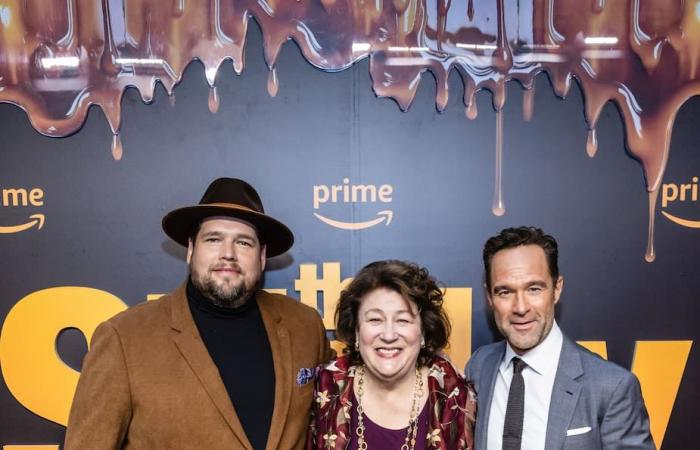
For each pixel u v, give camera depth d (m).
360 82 1.95
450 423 1.45
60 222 1.94
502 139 1.97
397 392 1.49
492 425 1.49
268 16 1.92
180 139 1.94
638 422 1.35
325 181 1.97
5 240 1.94
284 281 1.99
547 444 1.35
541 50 1.95
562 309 2.01
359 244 1.99
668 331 2.00
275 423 1.43
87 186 1.94
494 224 1.99
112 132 1.93
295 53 1.94
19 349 1.95
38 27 1.90
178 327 1.47
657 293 2.00
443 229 1.99
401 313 1.43
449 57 1.95
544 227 1.99
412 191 1.98
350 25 1.93
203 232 1.54
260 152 1.96
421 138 1.97
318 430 1.49
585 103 1.96
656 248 1.99
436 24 1.94
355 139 1.96
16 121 1.92
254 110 1.95
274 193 1.97
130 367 1.40
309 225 1.98
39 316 1.95
